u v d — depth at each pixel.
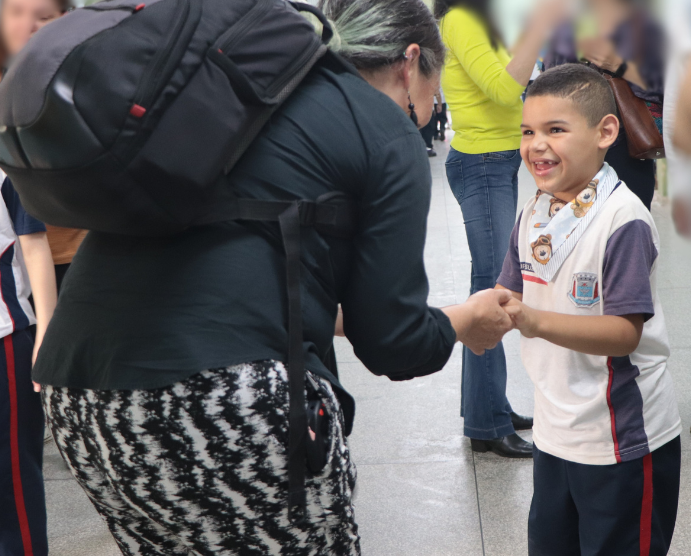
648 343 1.69
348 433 1.29
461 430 3.22
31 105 0.99
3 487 2.20
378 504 2.71
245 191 1.12
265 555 1.18
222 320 1.09
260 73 1.10
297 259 1.12
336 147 1.15
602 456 1.70
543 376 1.77
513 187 3.04
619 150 2.72
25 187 1.06
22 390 2.21
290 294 1.11
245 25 1.10
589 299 1.66
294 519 1.15
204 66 1.05
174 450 1.10
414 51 1.33
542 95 1.67
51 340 1.22
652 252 1.63
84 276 1.19
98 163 0.97
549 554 1.88
